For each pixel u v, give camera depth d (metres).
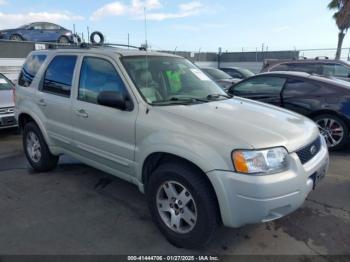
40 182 4.59
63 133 4.26
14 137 7.16
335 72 9.70
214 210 2.80
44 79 4.61
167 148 2.95
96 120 3.70
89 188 4.39
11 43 15.09
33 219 3.56
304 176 2.80
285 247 3.08
